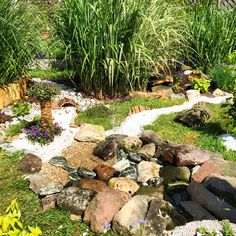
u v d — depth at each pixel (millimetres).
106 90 7434
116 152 5641
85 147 5824
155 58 7664
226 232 3832
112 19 7043
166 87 7832
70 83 8164
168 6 8211
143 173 5207
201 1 10234
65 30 7426
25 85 7340
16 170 5145
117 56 7004
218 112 6945
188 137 6078
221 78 8016
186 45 8805
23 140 5859
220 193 4617
